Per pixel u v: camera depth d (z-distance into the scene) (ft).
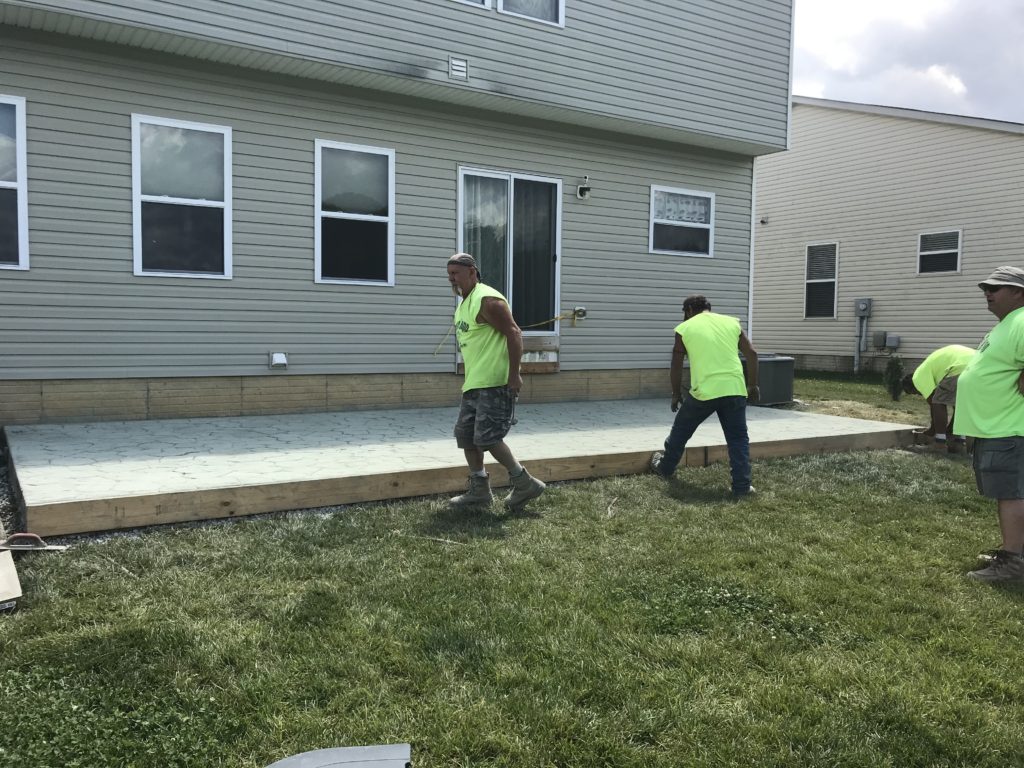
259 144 25.30
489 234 30.42
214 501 14.43
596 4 30.09
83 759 6.96
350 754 6.12
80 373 22.91
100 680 8.39
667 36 32.07
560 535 14.30
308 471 16.55
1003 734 7.79
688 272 36.09
